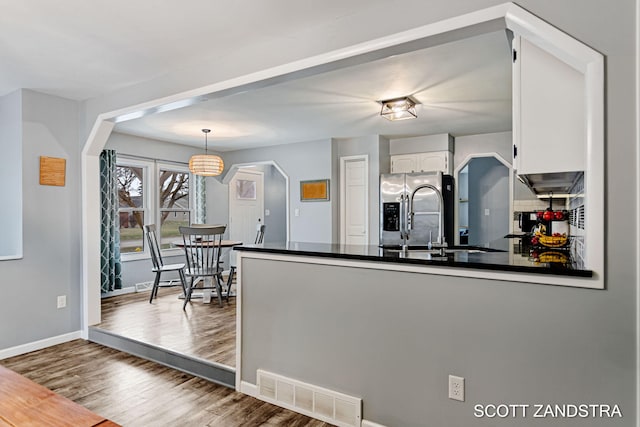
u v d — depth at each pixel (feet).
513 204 18.07
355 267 7.24
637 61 4.87
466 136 18.98
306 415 7.79
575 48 5.16
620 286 4.99
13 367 10.12
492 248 11.02
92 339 12.18
